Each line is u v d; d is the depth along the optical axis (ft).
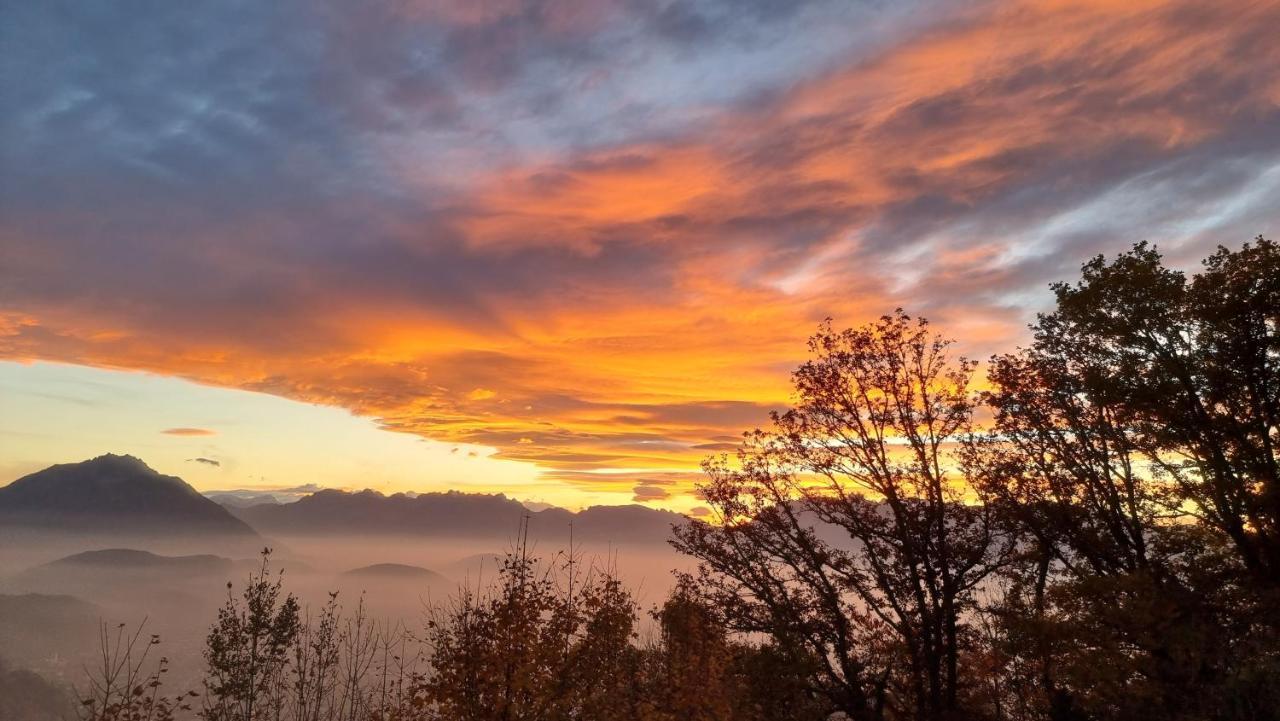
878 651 88.17
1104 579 70.49
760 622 88.84
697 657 76.79
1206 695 64.69
